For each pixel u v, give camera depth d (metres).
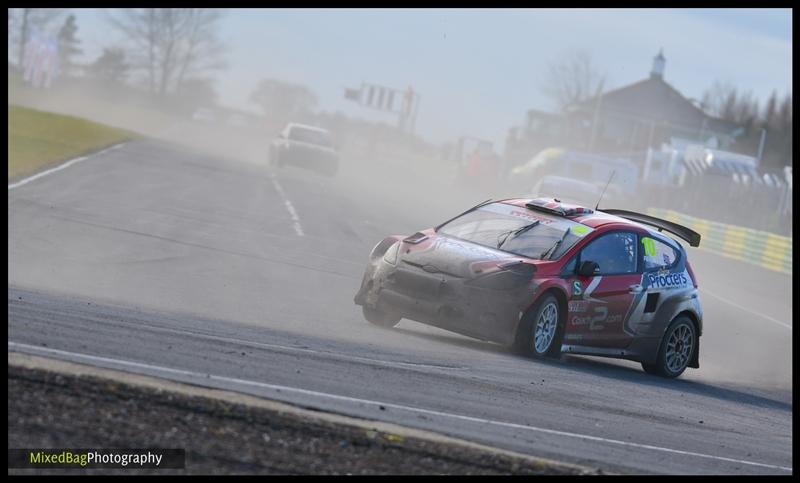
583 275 35.81
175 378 20.78
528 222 37.41
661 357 38.53
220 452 15.82
